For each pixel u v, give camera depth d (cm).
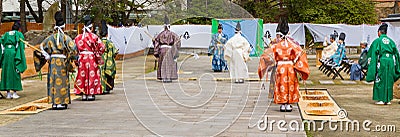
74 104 891
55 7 2031
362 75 1323
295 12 2408
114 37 1697
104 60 1017
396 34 1418
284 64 789
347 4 2434
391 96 896
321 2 2428
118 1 2150
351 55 2289
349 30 2075
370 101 936
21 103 925
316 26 2117
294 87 791
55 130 664
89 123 709
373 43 902
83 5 2073
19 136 630
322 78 1384
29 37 1636
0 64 990
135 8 2081
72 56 842
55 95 826
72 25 2012
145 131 647
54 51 824
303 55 789
